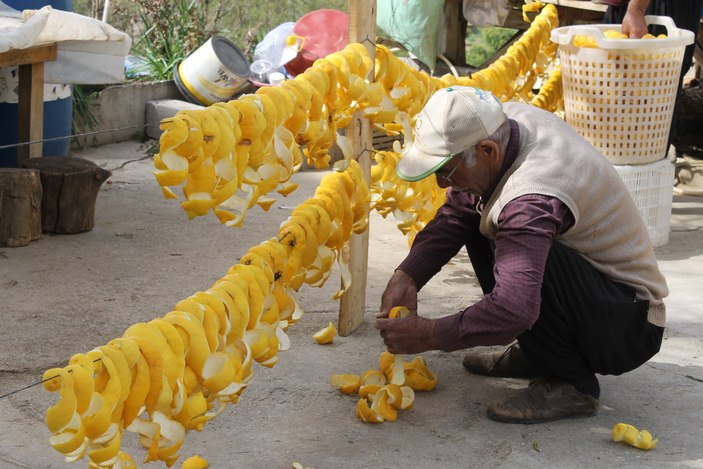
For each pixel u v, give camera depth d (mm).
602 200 2744
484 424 2959
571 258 2779
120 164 6637
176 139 2051
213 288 2268
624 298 2844
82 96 6973
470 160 2633
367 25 3236
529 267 2551
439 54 7395
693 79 7848
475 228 3066
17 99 5711
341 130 6594
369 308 3977
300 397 3115
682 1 5406
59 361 3336
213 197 2242
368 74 3283
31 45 4805
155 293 4078
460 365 3420
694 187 6375
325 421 2951
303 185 6191
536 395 2988
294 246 2678
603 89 4668
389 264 4586
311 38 6863
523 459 2738
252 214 5402
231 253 4676
